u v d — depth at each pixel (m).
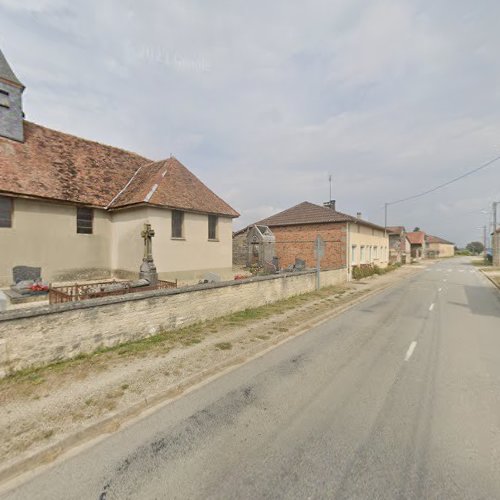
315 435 3.32
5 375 4.48
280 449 3.09
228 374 5.01
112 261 13.67
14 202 10.62
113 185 14.27
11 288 9.80
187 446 3.16
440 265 38.44
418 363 5.42
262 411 3.84
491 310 10.24
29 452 2.99
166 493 2.55
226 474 2.76
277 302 10.88
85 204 12.35
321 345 6.50
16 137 11.98
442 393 4.26
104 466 2.89
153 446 3.18
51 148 13.31
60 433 3.29
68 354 5.16
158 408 3.95
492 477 2.68
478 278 21.52
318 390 4.41
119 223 13.36
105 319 5.66
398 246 41.19
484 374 4.91
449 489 2.55
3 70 11.59
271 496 2.50
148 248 11.58
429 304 11.39
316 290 14.14
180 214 13.77
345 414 3.74
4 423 3.46
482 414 3.71
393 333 7.40
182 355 5.58
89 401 3.95
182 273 13.63
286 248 22.36
